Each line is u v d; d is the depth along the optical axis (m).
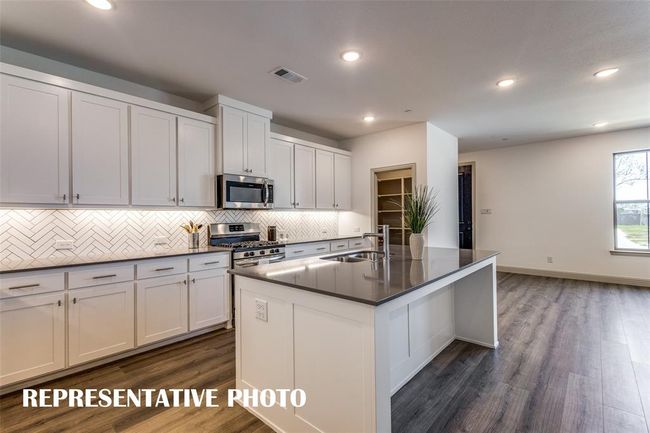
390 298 1.43
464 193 7.01
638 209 5.21
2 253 2.48
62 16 2.13
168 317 2.92
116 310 2.60
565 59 2.76
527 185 6.19
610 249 5.41
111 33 2.34
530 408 1.99
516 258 6.31
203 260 3.19
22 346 2.16
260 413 1.92
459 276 2.20
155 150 3.10
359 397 1.45
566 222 5.80
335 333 1.54
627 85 3.33
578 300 4.38
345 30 2.32
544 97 3.66
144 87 3.30
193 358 2.70
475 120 4.57
